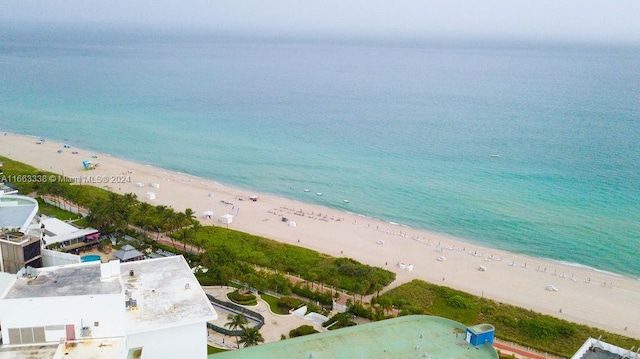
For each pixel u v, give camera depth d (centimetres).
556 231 16300
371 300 10912
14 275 6694
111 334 5547
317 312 10400
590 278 13438
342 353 7006
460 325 7819
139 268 7206
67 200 16162
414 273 13162
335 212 17712
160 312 6069
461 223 16912
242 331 9225
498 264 14050
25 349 5306
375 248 14712
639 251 15075
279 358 6850
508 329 10475
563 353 9694
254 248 13812
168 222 13900
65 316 5378
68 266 6103
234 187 19962
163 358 5934
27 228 9456
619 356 7506
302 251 13875
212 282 11338
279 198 18888
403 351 7119
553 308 11725
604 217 17325
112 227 13500
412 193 19550
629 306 12025
